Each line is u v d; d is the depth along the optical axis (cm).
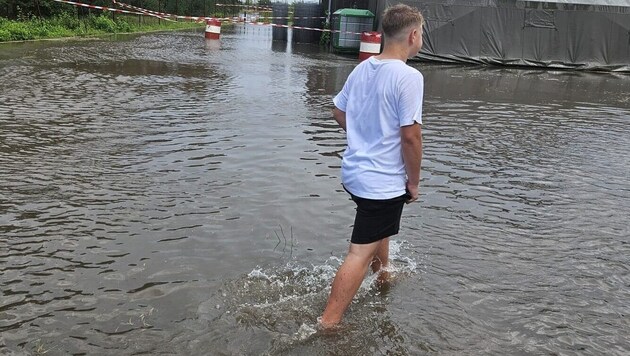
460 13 2002
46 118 786
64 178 541
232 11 4469
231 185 543
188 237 425
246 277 371
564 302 359
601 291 375
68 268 371
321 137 751
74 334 303
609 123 970
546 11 1992
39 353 286
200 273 373
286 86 1214
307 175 586
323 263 397
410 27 317
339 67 1659
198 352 292
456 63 2042
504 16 2000
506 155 717
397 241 438
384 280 376
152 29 2819
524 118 991
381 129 316
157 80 1190
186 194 514
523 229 474
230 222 457
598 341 318
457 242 442
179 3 3691
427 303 351
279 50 2159
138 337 303
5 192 497
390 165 318
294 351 298
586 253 432
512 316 340
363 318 332
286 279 372
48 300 334
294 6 2712
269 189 538
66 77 1163
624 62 2017
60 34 2159
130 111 860
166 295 345
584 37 2006
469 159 688
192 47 2020
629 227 487
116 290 348
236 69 1458
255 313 331
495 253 425
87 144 663
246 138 724
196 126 779
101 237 418
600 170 662
